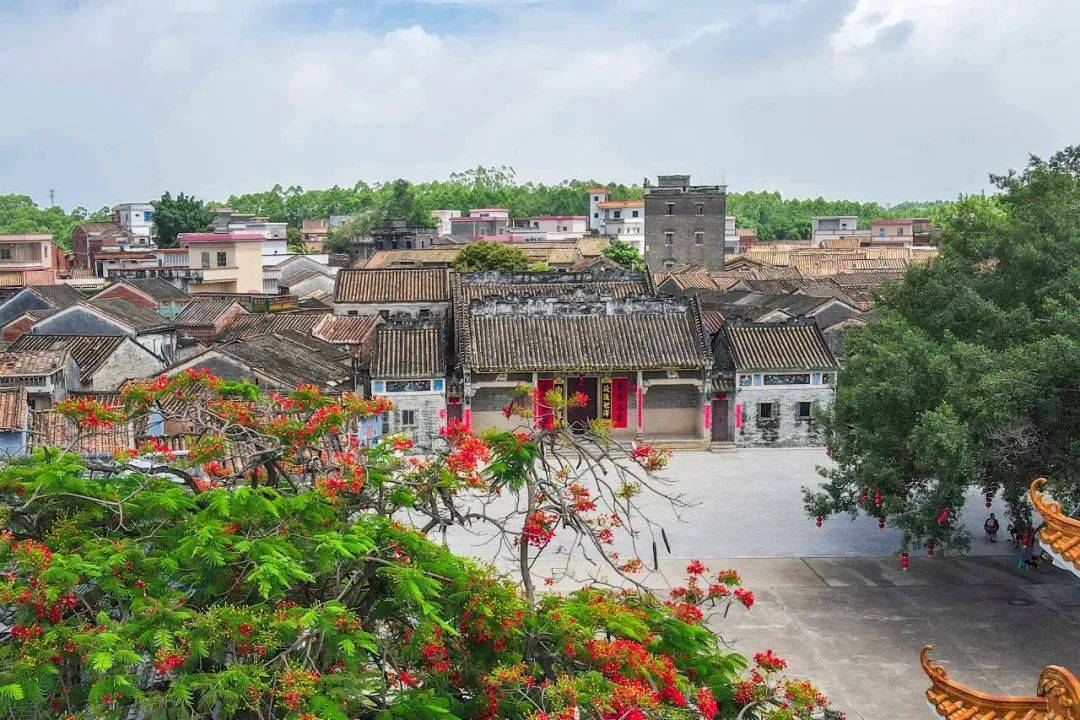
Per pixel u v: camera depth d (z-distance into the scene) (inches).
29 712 521.3
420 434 2185.0
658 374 2281.0
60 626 542.3
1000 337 1455.5
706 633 701.9
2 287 3398.1
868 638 1226.0
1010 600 1347.2
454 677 619.5
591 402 2319.1
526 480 738.2
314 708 518.6
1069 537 641.6
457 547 1539.1
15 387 1589.6
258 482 784.3
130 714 567.2
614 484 1967.3
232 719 552.4
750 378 2262.6
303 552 632.4
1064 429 1204.5
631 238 7101.4
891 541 1616.6
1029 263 1485.0
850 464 1456.7
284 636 562.6
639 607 719.1
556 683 589.0
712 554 1553.9
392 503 732.7
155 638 531.2
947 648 1192.8
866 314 3048.7
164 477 726.5
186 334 2957.7
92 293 3346.5
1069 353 1151.6
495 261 4183.1
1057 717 573.3
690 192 5211.6
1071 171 1654.8
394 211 6943.9
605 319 2311.8
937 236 1733.5
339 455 737.6
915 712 1038.4
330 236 6983.3
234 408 765.3
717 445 2265.0
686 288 4028.1
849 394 1419.8
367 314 3221.0
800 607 1330.0
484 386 2225.6
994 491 1380.4
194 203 5826.8
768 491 1930.4
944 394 1301.7
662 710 576.7
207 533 588.1
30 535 634.2
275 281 4512.8
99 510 641.6
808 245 7199.8
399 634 649.6
